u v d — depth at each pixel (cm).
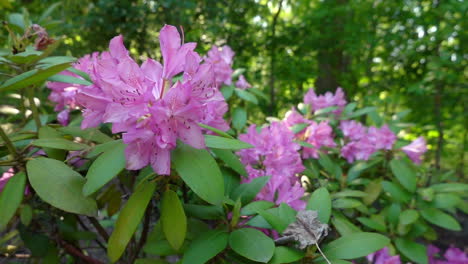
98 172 26
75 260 47
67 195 27
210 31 107
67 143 31
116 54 28
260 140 46
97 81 26
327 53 132
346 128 68
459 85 115
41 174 28
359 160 65
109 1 96
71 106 47
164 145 25
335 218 44
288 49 123
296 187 39
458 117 134
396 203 56
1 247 50
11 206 28
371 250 30
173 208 29
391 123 79
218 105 34
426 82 112
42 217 46
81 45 97
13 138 34
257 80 114
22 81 27
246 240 30
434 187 58
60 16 110
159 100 25
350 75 127
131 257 44
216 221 37
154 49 104
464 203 65
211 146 29
